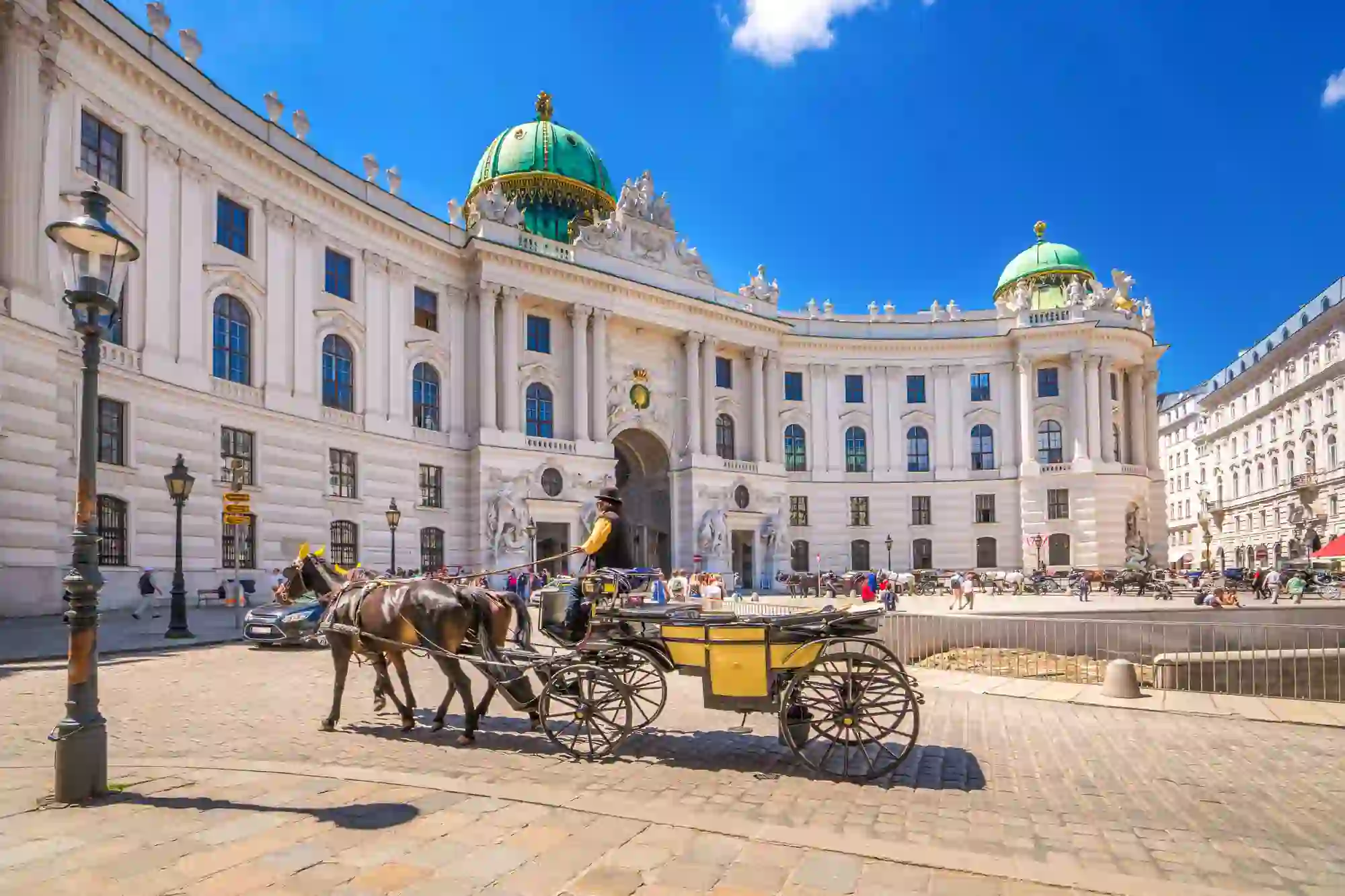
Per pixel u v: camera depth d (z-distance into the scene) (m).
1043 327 63.28
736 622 9.82
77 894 5.78
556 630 11.99
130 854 6.51
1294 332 74.25
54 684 14.66
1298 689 16.23
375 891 5.89
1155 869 6.73
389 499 41.69
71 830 7.04
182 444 31.28
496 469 46.25
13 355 24.36
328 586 12.80
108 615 27.55
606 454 51.53
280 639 20.72
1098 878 6.21
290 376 37.22
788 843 6.89
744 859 6.54
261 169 36.28
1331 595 47.62
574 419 50.81
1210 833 7.63
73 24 27.50
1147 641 19.91
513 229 49.41
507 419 47.50
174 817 7.37
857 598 51.53
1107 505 61.09
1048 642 19.16
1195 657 16.34
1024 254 73.00
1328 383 69.25
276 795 8.05
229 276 34.22
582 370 51.16
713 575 48.31
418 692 15.06
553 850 6.69
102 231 8.06
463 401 47.06
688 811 8.02
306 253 38.44
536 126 60.75
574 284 51.22
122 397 28.88
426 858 6.49
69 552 26.38
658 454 58.78
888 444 66.00
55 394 25.75
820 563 64.31
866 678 9.49
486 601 11.09
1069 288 66.44
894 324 67.00
